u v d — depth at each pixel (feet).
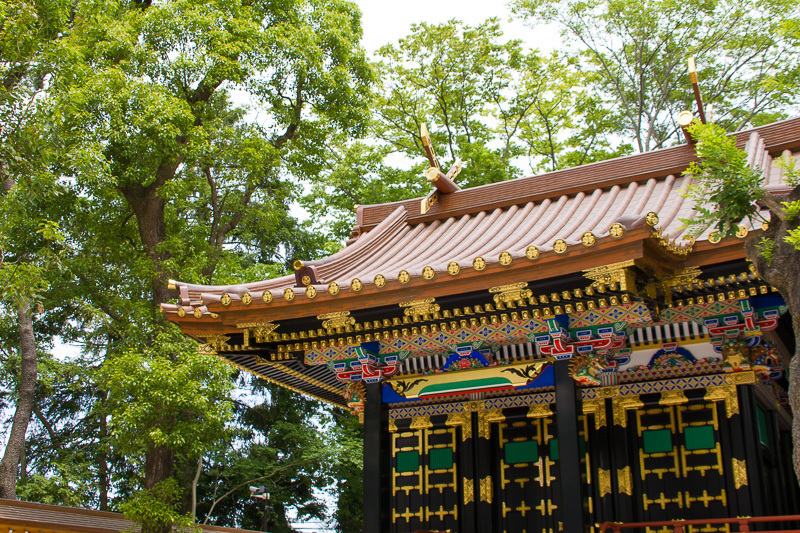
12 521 47.65
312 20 75.46
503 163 92.94
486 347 32.63
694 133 23.58
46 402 92.58
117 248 68.49
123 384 52.54
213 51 64.39
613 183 40.09
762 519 25.26
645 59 102.01
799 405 20.92
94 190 63.67
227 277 67.62
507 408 37.40
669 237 27.68
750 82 97.04
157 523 54.34
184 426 54.29
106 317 68.80
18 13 38.78
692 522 26.55
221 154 65.72
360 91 77.51
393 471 38.83
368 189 93.40
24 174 39.29
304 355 36.14
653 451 33.58
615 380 34.86
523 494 35.94
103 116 60.18
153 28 64.28
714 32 96.07
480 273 27.68
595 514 33.88
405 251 39.81
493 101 100.89
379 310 30.94
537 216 39.47
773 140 38.75
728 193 22.93
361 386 35.01
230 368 56.18
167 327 59.98
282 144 75.20
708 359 32.99
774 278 22.89
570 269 26.40
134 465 89.92
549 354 30.48
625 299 27.50
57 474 83.76
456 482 37.24
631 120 100.01
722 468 31.94
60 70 44.06
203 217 94.48
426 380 33.47
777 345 32.55
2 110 38.29
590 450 34.96
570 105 103.91
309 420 99.96
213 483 91.20
